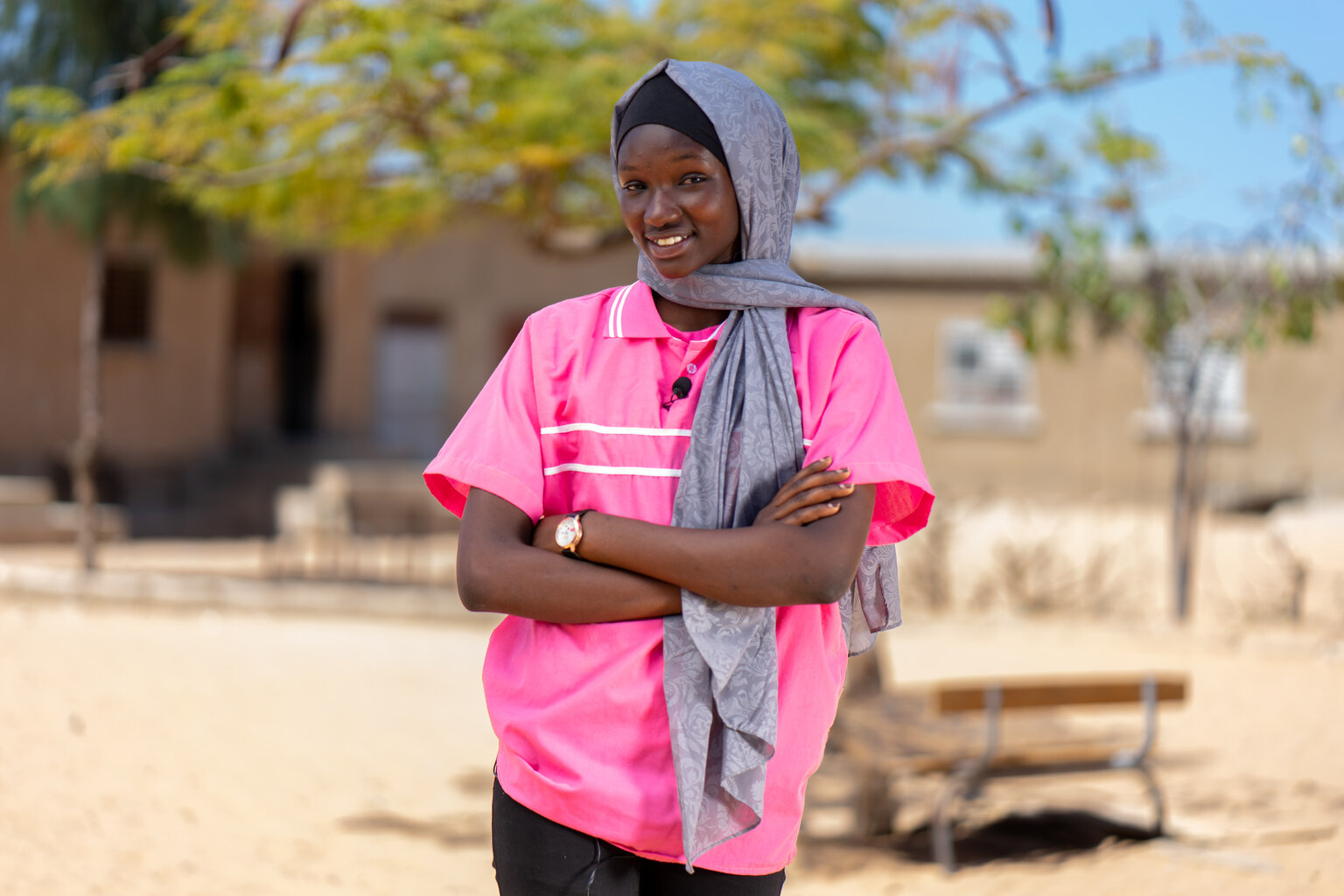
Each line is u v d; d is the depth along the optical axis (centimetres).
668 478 159
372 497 1513
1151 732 477
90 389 1088
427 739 644
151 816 479
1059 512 1700
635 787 152
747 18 528
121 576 1034
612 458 160
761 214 161
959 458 1950
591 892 154
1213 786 569
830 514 150
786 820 159
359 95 503
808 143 502
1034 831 507
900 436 157
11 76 982
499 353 1934
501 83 506
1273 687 798
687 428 160
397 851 462
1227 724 696
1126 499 1902
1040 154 646
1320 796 546
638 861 158
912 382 1961
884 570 174
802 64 557
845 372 159
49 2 963
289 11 503
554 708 156
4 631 848
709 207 157
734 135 156
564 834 155
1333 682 812
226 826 477
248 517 1652
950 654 916
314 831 481
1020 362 1944
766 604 147
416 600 1012
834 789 590
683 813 146
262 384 1956
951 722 514
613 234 621
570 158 519
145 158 552
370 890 418
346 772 572
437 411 1945
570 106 498
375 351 1898
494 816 164
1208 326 973
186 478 1689
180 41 436
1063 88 498
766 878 158
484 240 1927
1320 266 761
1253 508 1778
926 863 459
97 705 646
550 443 164
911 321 1962
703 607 150
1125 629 961
